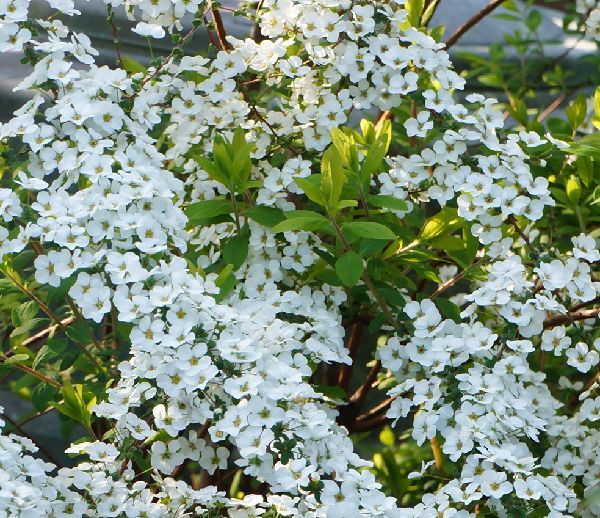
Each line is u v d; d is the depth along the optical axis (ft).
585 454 11.77
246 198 12.92
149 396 10.16
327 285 12.35
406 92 12.00
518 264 11.39
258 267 11.98
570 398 14.40
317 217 11.08
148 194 10.45
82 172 10.60
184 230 12.60
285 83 12.92
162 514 10.25
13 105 17.37
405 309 11.56
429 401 10.80
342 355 11.44
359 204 13.10
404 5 14.42
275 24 12.74
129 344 12.39
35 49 11.57
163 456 11.01
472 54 18.30
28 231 10.31
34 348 15.23
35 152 11.30
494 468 10.56
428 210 17.38
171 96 13.16
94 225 10.39
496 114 12.19
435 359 11.07
